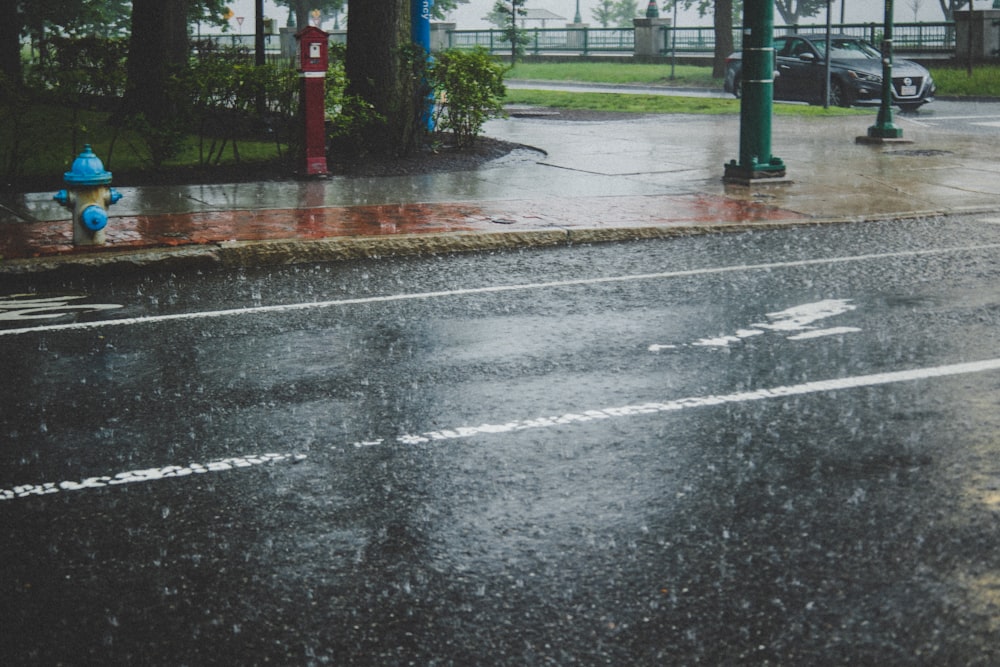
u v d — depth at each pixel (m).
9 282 9.19
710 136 20.22
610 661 3.45
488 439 5.43
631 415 5.75
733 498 4.68
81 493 4.81
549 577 4.00
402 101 16.67
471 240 10.65
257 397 6.12
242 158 16.02
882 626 3.64
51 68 15.36
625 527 4.41
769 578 3.97
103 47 23.16
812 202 13.06
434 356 6.92
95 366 6.74
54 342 7.31
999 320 7.70
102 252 9.66
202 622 3.72
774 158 14.55
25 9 37.78
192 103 15.16
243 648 3.56
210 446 5.36
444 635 3.62
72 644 3.59
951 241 10.88
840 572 4.01
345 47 17.36
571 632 3.63
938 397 6.00
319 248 10.16
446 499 4.70
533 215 11.85
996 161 16.48
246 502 4.70
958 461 5.06
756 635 3.59
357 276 9.45
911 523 4.41
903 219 12.28
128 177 14.57
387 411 5.86
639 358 6.83
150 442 5.42
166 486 4.88
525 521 4.48
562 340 7.28
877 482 4.83
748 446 5.29
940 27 41.66
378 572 4.06
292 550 4.25
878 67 26.38
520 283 9.10
